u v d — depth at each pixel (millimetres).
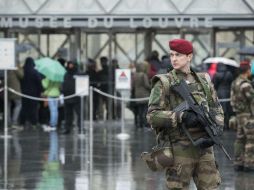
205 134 13016
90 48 46312
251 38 45531
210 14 43281
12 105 40406
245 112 24375
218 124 13078
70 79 37656
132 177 23062
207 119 12930
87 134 37781
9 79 39500
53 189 20844
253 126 24266
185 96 13016
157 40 46406
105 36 46281
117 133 38344
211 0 43375
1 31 45938
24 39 46250
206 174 13141
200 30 45969
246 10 43281
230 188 21188
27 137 36094
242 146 24641
